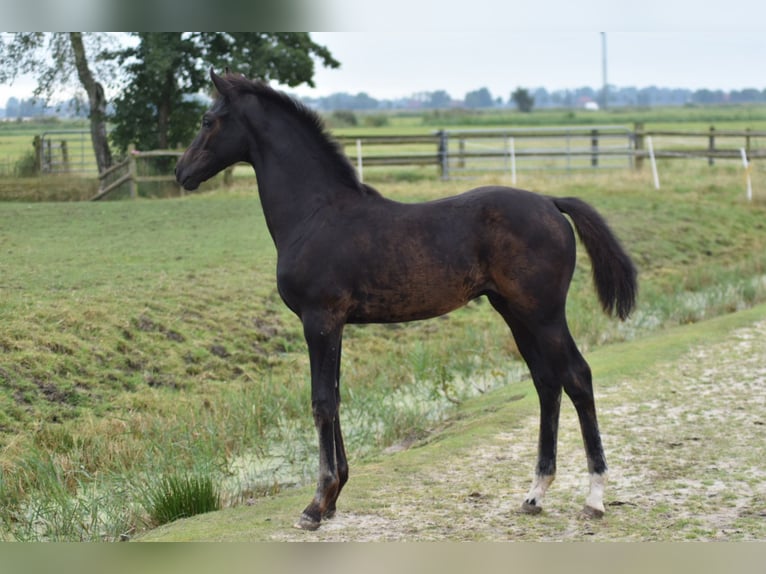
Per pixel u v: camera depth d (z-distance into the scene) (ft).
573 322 37.27
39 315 30.30
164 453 22.98
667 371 29.84
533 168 77.25
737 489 18.90
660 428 23.82
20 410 25.14
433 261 17.21
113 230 46.85
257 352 32.76
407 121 223.71
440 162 74.38
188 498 20.04
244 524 17.98
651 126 161.48
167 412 26.73
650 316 40.24
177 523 18.60
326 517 17.99
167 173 76.59
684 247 52.47
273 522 18.04
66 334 29.53
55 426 24.84
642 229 54.03
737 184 67.92
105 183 70.64
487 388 31.04
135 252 41.63
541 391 18.19
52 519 19.58
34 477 22.24
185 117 77.51
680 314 39.83
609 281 17.70
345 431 26.81
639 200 61.41
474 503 18.80
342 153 18.28
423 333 37.09
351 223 17.62
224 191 65.82
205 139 18.76
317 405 17.43
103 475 22.24
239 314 34.91
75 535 19.10
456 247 17.25
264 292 37.47
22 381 26.40
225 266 40.34
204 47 76.64
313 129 18.37
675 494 18.75
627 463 21.07
